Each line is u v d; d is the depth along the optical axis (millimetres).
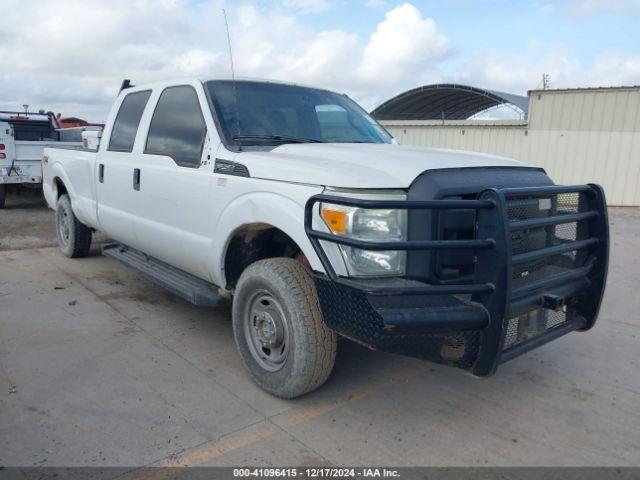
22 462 2779
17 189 13102
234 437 3076
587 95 16203
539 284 3154
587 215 3518
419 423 3297
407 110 25188
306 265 3529
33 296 5461
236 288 3662
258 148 4008
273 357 3531
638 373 4070
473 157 3592
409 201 2771
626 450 3064
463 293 2801
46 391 3518
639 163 15695
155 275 4738
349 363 4121
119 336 4484
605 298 5977
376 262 2990
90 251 7488
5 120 12703
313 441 3066
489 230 2832
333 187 3051
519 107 20703
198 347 4305
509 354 3012
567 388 3805
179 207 4262
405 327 2725
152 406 3377
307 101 4727
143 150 4820
